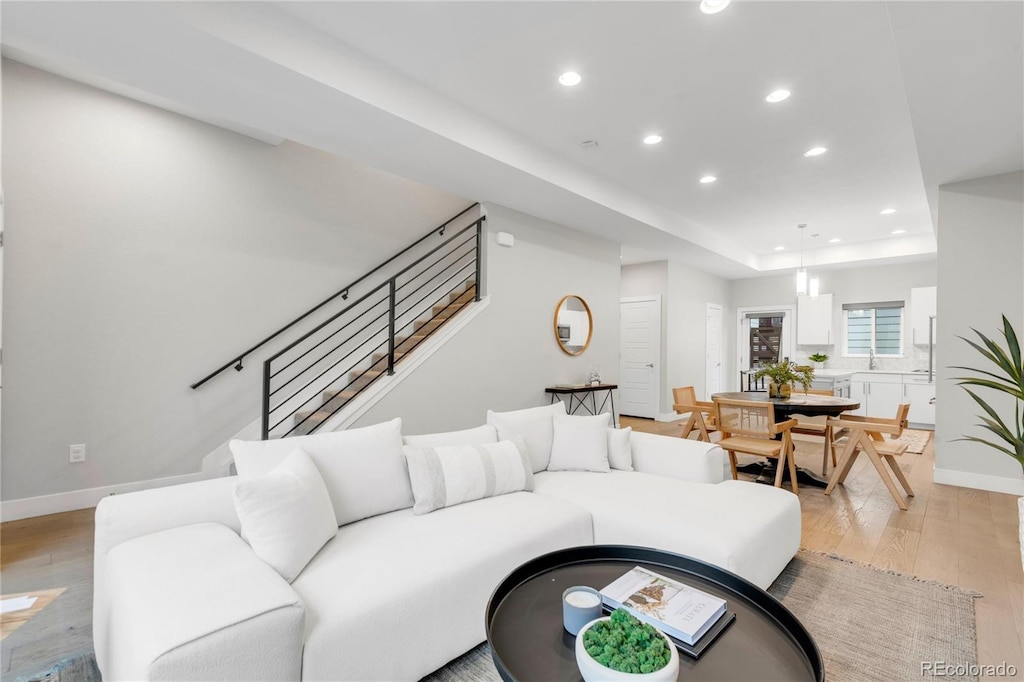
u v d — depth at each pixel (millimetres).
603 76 2889
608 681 990
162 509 1712
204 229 3857
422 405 4098
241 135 4074
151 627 1114
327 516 1801
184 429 3738
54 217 3242
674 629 1221
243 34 2217
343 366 4652
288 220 4312
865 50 2590
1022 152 3357
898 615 2020
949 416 3996
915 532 2955
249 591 1273
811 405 3957
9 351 3080
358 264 4777
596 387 5465
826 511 3359
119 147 3498
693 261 7348
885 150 3855
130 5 1918
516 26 2455
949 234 3977
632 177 4543
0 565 2477
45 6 1909
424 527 1963
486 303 4602
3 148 3074
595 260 5844
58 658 1740
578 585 1542
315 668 1303
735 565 1850
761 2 2242
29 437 3148
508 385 4820
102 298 3414
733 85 2957
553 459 3008
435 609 1587
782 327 8430
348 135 3127
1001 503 3516
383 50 2672
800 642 1225
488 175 3803
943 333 3996
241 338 4023
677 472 2871
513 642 1250
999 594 2191
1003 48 2172
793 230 6355
